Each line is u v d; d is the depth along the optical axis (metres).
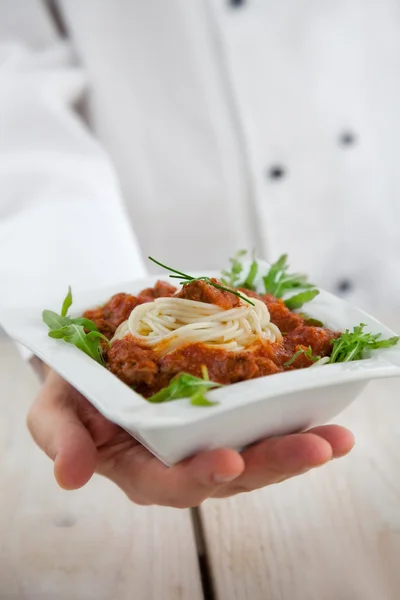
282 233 0.83
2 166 0.65
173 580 0.44
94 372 0.43
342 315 0.50
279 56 0.79
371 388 0.60
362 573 0.44
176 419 0.38
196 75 0.81
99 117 0.83
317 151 0.82
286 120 0.81
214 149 0.83
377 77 0.83
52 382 0.49
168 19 0.79
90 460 0.42
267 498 0.50
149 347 0.47
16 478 0.53
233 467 0.39
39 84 0.73
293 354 0.46
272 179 0.82
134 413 0.39
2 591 0.44
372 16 0.81
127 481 0.45
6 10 0.81
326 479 0.51
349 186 0.83
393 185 0.87
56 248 0.60
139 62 0.81
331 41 0.80
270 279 0.53
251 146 0.81
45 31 0.82
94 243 0.61
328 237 0.85
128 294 0.51
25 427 0.59
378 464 0.52
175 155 0.83
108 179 0.68
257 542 0.46
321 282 0.87
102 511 0.50
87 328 0.48
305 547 0.46
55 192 0.65
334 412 0.45
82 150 0.69
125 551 0.46
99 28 0.80
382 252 0.87
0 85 0.71
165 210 0.85
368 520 0.47
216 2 0.78
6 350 0.70
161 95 0.82
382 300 0.88
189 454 0.42
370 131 0.84
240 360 0.43
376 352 0.45
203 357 0.44
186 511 0.49
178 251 0.87
